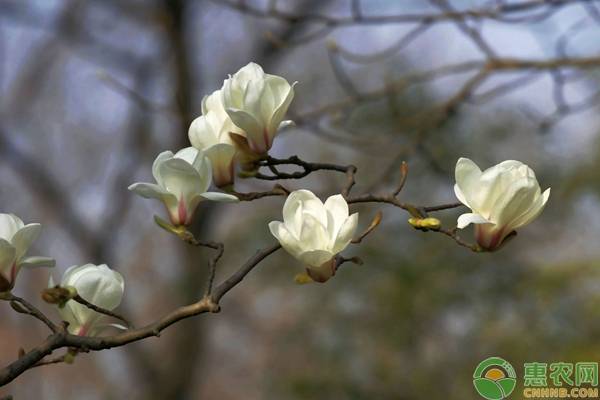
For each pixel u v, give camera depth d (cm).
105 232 1252
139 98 719
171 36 1145
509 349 947
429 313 1002
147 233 1817
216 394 2094
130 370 1366
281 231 263
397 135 650
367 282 1016
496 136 953
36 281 1603
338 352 1041
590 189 945
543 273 953
